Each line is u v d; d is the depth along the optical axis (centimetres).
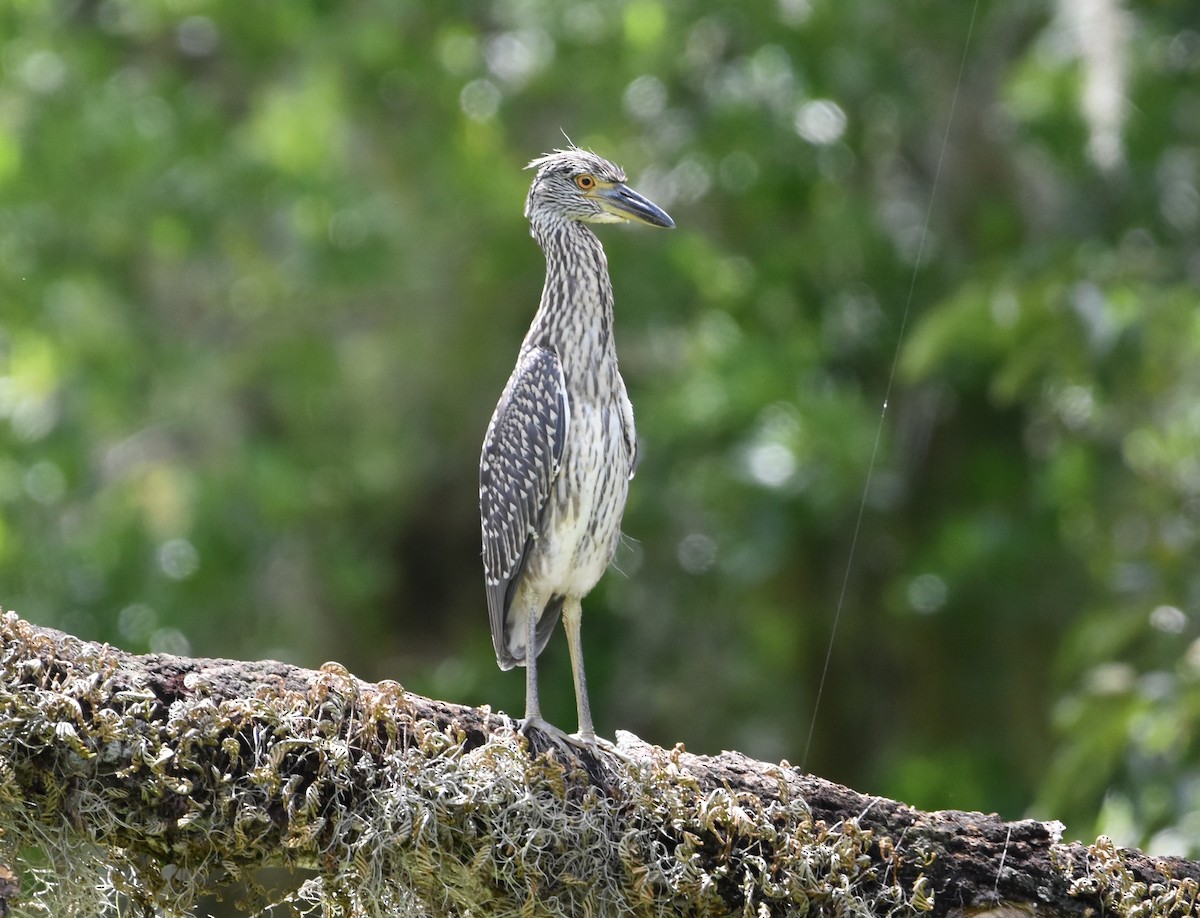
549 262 664
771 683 1565
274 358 1532
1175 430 1135
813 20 1420
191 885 495
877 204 1509
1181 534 1120
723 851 515
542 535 643
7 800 475
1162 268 1261
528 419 641
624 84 1493
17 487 1387
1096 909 534
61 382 1411
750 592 1529
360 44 1466
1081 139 1304
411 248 1516
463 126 1503
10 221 1428
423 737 508
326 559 1558
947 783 1404
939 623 1496
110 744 477
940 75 1447
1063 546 1402
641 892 505
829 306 1516
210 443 1529
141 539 1446
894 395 1499
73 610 1420
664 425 1404
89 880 484
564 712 1543
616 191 661
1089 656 1088
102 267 1504
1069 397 1274
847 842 522
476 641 1639
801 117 1446
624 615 1587
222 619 1510
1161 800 923
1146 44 1248
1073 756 962
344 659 1614
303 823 488
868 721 1556
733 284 1503
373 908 497
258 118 1472
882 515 1462
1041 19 1417
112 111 1426
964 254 1475
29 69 1452
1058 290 1138
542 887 506
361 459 1574
